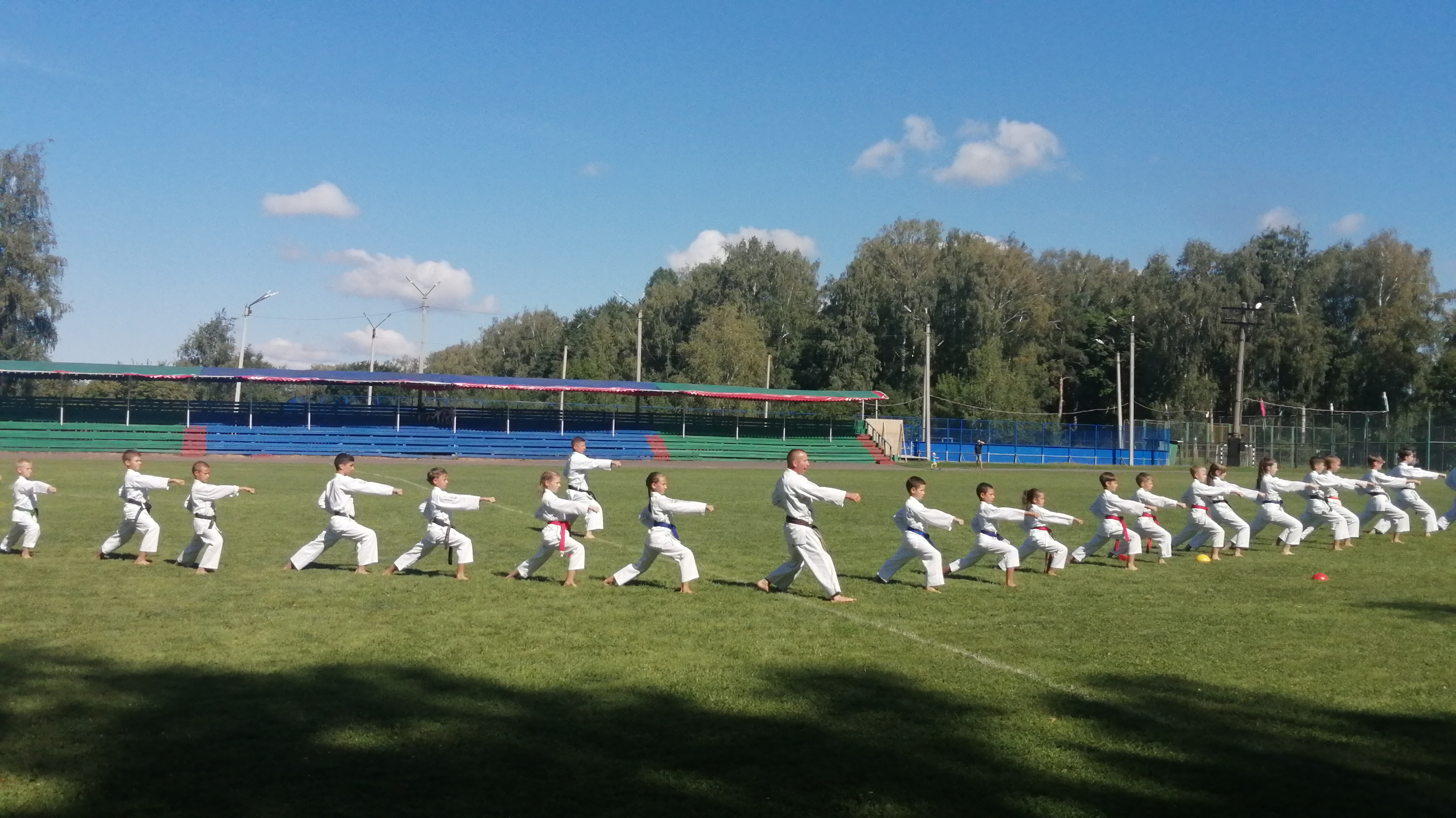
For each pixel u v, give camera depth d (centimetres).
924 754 682
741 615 1135
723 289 9800
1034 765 667
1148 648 998
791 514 1248
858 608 1190
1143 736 727
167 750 667
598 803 593
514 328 11731
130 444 5103
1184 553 1786
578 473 1959
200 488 1376
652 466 5175
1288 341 8012
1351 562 1678
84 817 564
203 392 6156
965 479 4362
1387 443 5756
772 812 584
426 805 586
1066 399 9200
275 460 4784
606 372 9012
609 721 738
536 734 709
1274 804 611
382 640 982
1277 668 923
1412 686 865
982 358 8088
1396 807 609
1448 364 7481
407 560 1387
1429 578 1493
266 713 745
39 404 5191
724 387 6247
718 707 776
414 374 5603
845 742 703
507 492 2994
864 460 6300
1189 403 7906
